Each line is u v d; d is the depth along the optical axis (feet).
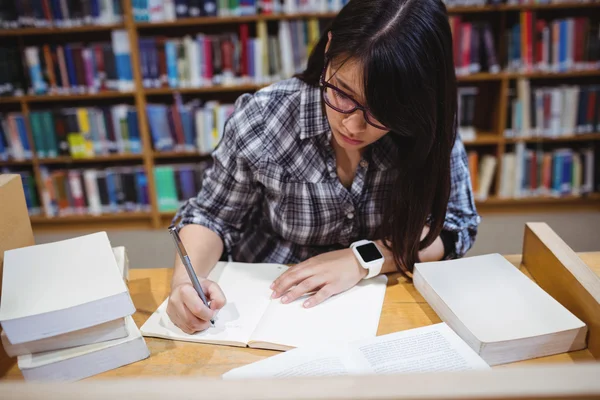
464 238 3.73
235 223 3.76
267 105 3.45
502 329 2.48
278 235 4.02
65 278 2.40
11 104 9.99
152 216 10.06
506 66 9.20
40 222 10.20
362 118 2.72
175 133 9.48
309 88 3.30
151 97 10.21
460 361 2.30
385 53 2.41
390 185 3.55
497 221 10.12
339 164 3.51
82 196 9.82
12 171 10.08
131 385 1.40
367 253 3.22
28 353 2.32
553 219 10.14
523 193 10.13
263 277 3.25
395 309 2.93
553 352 2.52
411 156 2.97
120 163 10.52
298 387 1.36
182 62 8.96
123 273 3.11
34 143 9.37
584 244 8.99
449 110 2.81
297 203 3.59
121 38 8.74
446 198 3.20
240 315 2.84
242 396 1.35
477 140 9.64
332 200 3.54
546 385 1.31
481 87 10.25
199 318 2.69
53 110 9.32
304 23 8.86
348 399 1.32
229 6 8.78
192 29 9.80
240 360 2.52
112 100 10.14
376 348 2.41
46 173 9.66
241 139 3.44
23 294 2.28
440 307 2.79
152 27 9.75
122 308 2.30
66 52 8.81
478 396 1.31
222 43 8.90
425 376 1.36
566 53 9.11
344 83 2.61
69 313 2.20
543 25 8.95
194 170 9.81
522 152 9.85
